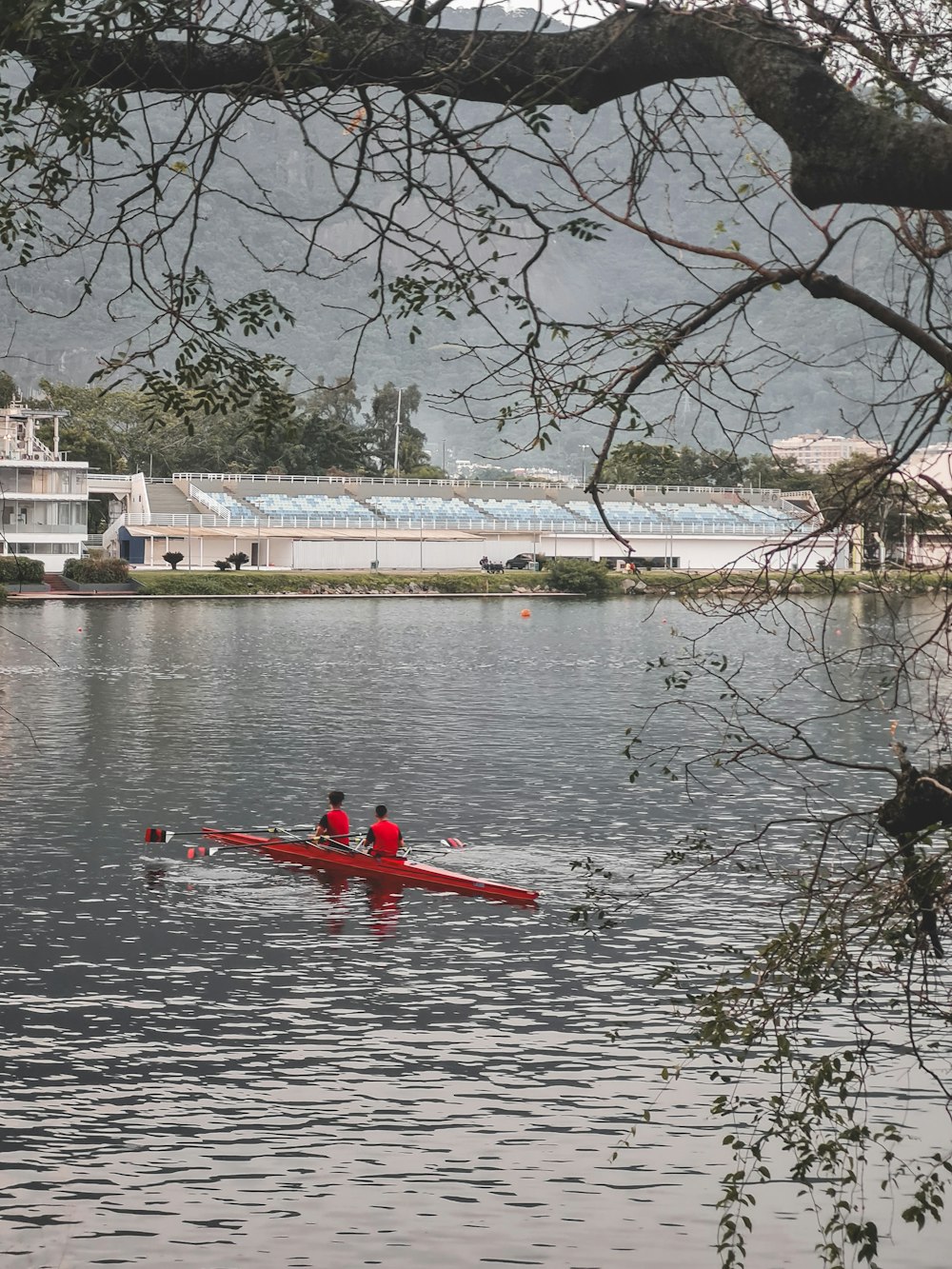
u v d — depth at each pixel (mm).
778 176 6609
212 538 133625
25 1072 17500
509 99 6574
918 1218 7336
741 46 6086
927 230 6789
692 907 24891
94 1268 13273
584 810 34031
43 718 49375
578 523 149500
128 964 21766
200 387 8016
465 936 23578
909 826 7945
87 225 7270
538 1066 17938
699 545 152000
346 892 26453
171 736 45750
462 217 6828
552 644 83125
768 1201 14555
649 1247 13742
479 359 7180
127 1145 15680
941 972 18656
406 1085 17375
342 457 177625
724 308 6707
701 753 41938
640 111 6695
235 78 6703
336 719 50625
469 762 41406
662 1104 16812
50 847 29734
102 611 100500
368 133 6602
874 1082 16719
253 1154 15555
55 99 6352
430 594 129250
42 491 117188
